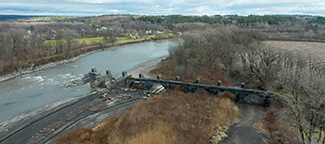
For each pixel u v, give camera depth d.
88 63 112.06
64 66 104.94
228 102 57.22
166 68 92.94
